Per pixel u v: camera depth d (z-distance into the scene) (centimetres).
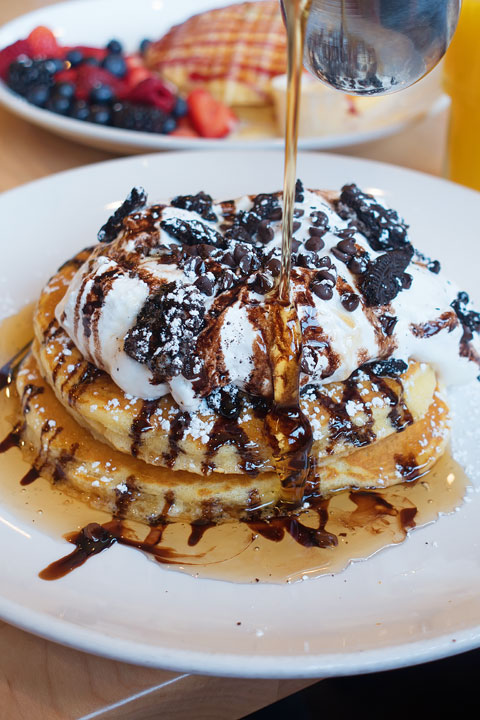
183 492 52
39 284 63
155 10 95
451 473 55
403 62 47
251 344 51
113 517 53
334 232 55
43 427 54
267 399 52
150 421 52
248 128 83
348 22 46
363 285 52
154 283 52
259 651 46
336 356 51
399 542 52
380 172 69
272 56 85
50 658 48
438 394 57
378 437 53
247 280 52
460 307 56
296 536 52
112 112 79
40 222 66
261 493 53
